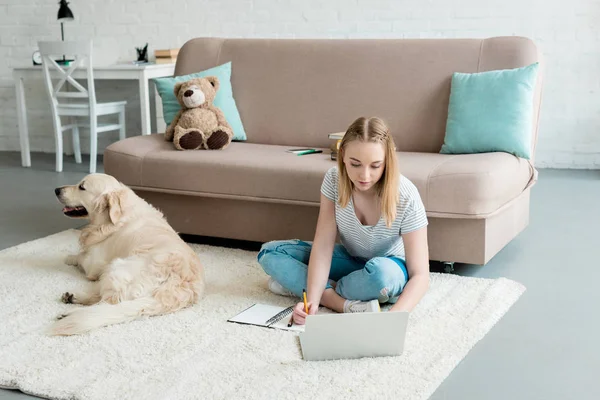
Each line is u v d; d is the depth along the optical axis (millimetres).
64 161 5590
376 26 5199
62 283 2797
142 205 2904
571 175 4785
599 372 2074
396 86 3510
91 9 5789
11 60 6012
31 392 1961
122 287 2479
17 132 6109
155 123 5809
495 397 1937
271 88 3754
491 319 2422
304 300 2346
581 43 4840
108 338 2273
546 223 3672
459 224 2855
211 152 3354
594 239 3387
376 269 2373
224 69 3793
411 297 2289
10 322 2402
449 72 3432
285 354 2158
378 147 2211
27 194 4445
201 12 5559
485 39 3453
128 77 5039
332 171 2477
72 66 4973
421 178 2811
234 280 2838
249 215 3230
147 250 2652
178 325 2373
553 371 2082
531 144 3271
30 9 5895
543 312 2521
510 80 3217
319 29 5320
